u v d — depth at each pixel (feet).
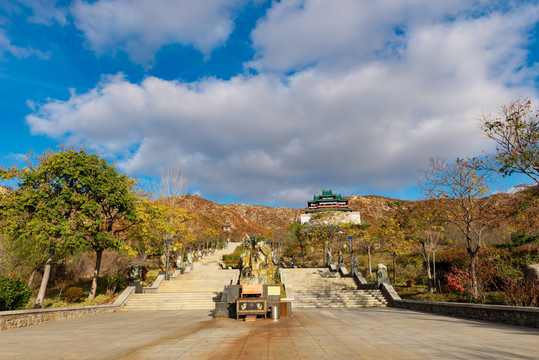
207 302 74.28
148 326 41.96
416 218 83.15
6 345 28.32
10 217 66.13
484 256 73.41
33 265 80.07
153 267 138.31
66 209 67.36
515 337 28.07
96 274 79.61
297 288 93.15
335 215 160.15
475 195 63.93
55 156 69.77
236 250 187.01
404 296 78.54
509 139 50.39
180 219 126.31
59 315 50.85
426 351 22.45
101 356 23.18
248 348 25.30
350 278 98.48
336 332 33.32
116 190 77.51
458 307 47.29
